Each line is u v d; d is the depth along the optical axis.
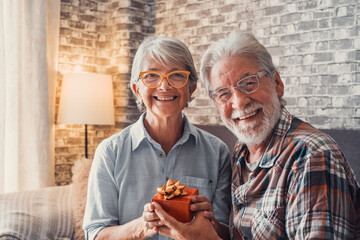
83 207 2.33
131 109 4.02
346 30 2.75
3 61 3.30
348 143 2.53
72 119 3.50
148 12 4.10
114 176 1.57
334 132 2.63
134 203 1.55
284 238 1.22
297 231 1.14
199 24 3.66
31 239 2.11
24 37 3.38
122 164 1.58
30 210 2.28
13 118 3.34
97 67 4.11
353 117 2.72
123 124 4.00
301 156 1.20
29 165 3.39
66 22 3.88
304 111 2.96
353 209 1.16
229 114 1.41
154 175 1.58
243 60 1.36
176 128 1.62
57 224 2.26
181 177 1.60
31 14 3.39
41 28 3.42
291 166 1.23
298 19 2.99
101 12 4.11
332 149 1.19
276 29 3.12
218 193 1.65
